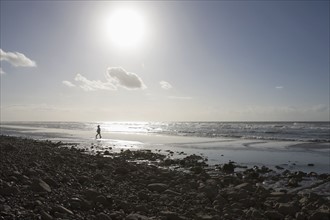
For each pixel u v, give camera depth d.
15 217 7.08
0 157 16.25
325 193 13.92
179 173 17.09
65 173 13.61
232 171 19.77
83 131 76.69
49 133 64.88
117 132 73.00
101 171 15.71
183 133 65.81
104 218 8.07
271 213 9.77
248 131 69.25
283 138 48.12
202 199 11.23
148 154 26.77
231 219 9.27
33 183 9.98
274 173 19.12
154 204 10.27
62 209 8.12
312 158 25.91
